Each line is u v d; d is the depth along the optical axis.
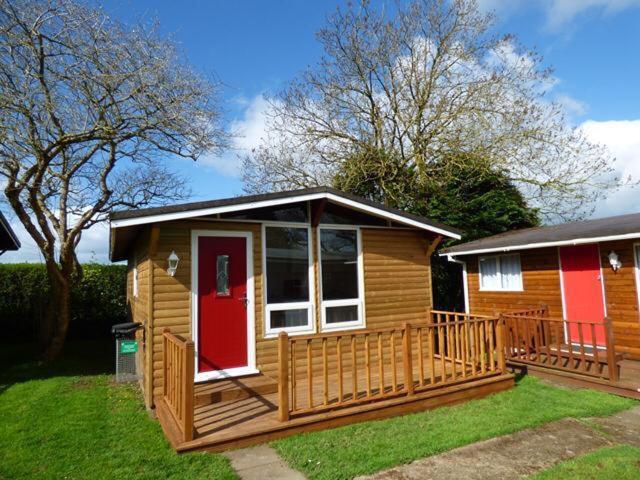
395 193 17.39
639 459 4.29
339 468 4.16
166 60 9.59
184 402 4.52
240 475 4.04
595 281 9.43
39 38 8.41
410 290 8.43
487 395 6.55
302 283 7.40
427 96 17.12
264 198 6.61
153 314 6.15
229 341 6.66
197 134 10.25
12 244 11.17
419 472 4.13
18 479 4.04
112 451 4.64
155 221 5.85
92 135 9.31
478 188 17.14
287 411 5.01
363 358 7.77
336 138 18.03
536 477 3.96
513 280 11.43
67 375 8.88
